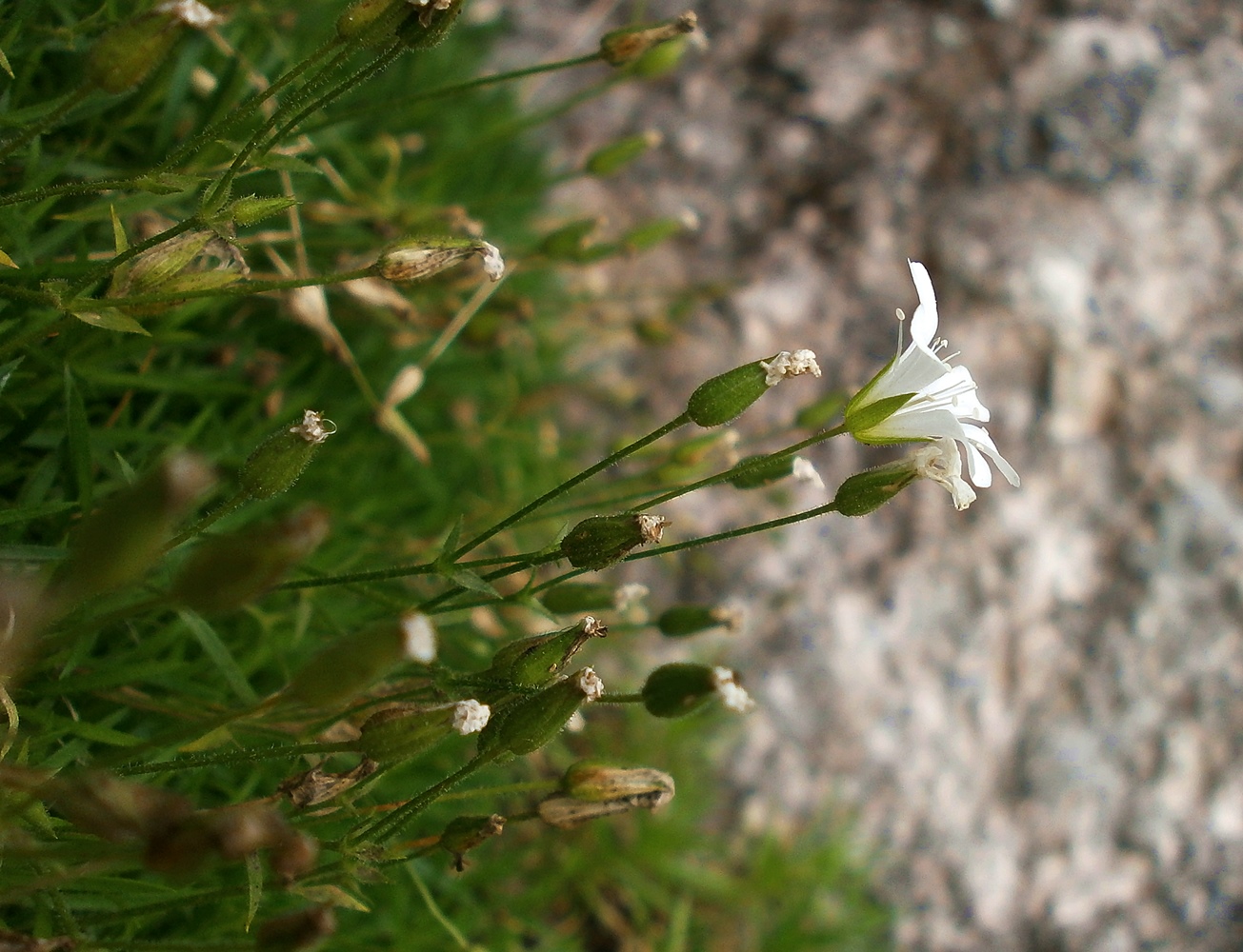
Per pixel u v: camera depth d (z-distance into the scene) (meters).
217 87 0.14
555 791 0.11
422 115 0.20
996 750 0.23
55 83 0.14
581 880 0.19
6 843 0.09
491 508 0.18
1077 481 0.24
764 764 0.22
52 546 0.11
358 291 0.16
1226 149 0.27
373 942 0.16
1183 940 0.23
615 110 0.24
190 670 0.13
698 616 0.14
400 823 0.11
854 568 0.23
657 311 0.23
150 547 0.07
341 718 0.12
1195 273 0.26
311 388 0.16
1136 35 0.27
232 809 0.08
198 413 0.15
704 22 0.26
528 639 0.11
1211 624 0.24
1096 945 0.22
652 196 0.24
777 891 0.20
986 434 0.12
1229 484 0.25
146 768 0.10
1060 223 0.25
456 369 0.19
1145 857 0.23
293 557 0.08
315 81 0.11
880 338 0.24
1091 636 0.24
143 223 0.14
